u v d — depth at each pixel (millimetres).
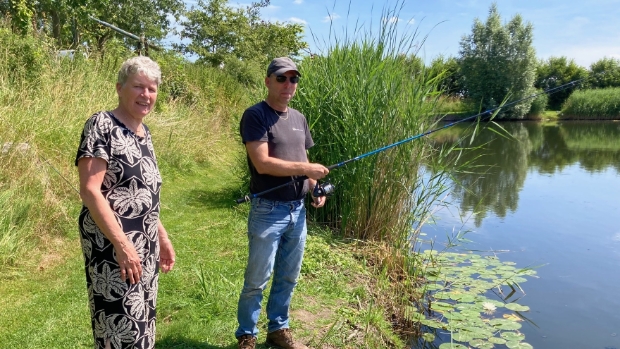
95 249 2076
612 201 8953
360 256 5109
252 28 24656
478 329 4184
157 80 2150
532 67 26594
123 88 2100
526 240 6738
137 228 2127
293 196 2830
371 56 5609
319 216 5871
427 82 5516
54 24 9938
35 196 4879
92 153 1978
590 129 24578
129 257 2027
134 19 18156
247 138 2701
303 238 2965
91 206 1967
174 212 6215
